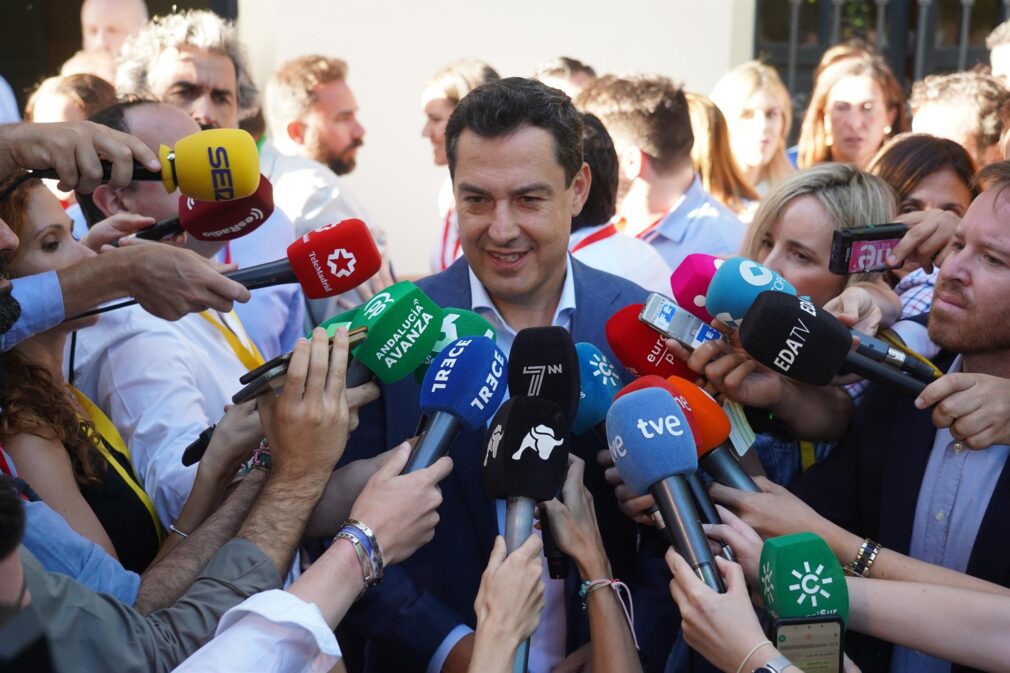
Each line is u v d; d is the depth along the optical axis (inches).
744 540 82.3
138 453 104.5
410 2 271.0
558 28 274.7
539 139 90.9
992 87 186.2
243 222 104.1
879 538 95.0
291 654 70.3
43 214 95.4
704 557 76.5
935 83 192.9
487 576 76.7
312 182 191.8
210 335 118.6
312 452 78.7
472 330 89.7
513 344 87.0
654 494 79.0
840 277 107.1
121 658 67.9
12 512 57.4
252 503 84.7
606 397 90.0
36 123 83.8
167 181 88.5
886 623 82.3
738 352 90.5
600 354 93.3
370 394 84.2
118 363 106.3
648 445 77.9
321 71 231.0
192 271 85.1
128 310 108.5
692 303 95.3
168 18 185.0
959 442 90.3
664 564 95.1
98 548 77.5
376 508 76.5
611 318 94.4
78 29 271.4
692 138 179.9
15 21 269.9
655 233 179.6
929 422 93.1
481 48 274.7
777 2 281.6
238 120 192.4
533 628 76.9
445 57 274.2
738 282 87.4
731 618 72.9
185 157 87.7
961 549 89.7
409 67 274.1
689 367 91.9
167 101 178.1
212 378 112.6
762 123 226.7
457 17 272.8
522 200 91.9
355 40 271.7
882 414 96.9
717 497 88.4
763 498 87.7
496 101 91.2
